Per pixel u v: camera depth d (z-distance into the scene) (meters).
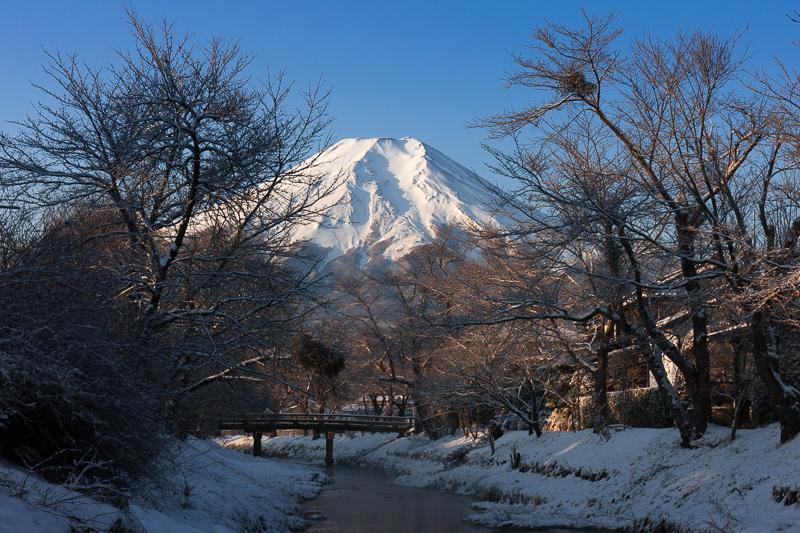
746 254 14.88
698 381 19.16
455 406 35.91
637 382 30.75
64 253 8.51
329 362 16.23
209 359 13.65
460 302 25.89
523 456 27.50
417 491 30.33
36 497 7.24
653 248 16.94
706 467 16.89
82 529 7.11
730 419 21.91
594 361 29.62
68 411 8.08
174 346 11.52
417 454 40.50
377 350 43.75
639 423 25.42
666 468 18.39
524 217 19.14
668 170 16.33
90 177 11.76
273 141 13.28
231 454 34.75
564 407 32.69
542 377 33.81
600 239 16.31
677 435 20.20
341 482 35.22
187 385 15.45
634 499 17.92
